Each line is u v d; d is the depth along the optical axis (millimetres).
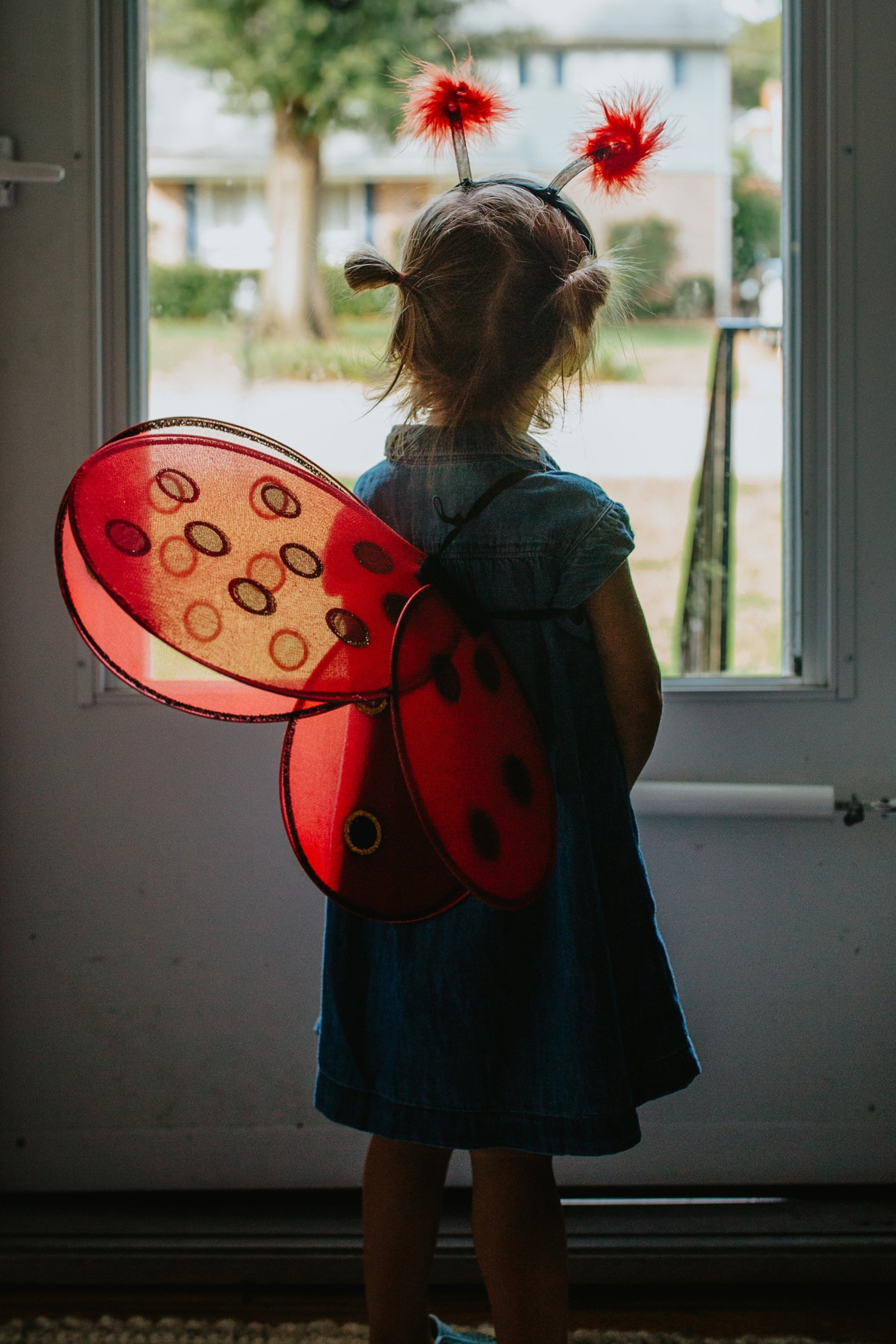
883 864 1223
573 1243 1143
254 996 1243
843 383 1201
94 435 1209
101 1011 1247
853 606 1215
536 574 757
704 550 1378
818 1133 1235
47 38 1183
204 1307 1115
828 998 1231
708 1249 1135
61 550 700
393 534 753
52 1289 1147
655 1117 1235
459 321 763
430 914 738
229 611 680
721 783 1209
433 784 664
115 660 771
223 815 1229
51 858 1237
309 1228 1192
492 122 880
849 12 1173
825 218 1210
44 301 1200
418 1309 844
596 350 855
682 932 1226
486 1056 738
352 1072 787
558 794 755
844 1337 1060
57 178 1120
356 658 699
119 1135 1255
